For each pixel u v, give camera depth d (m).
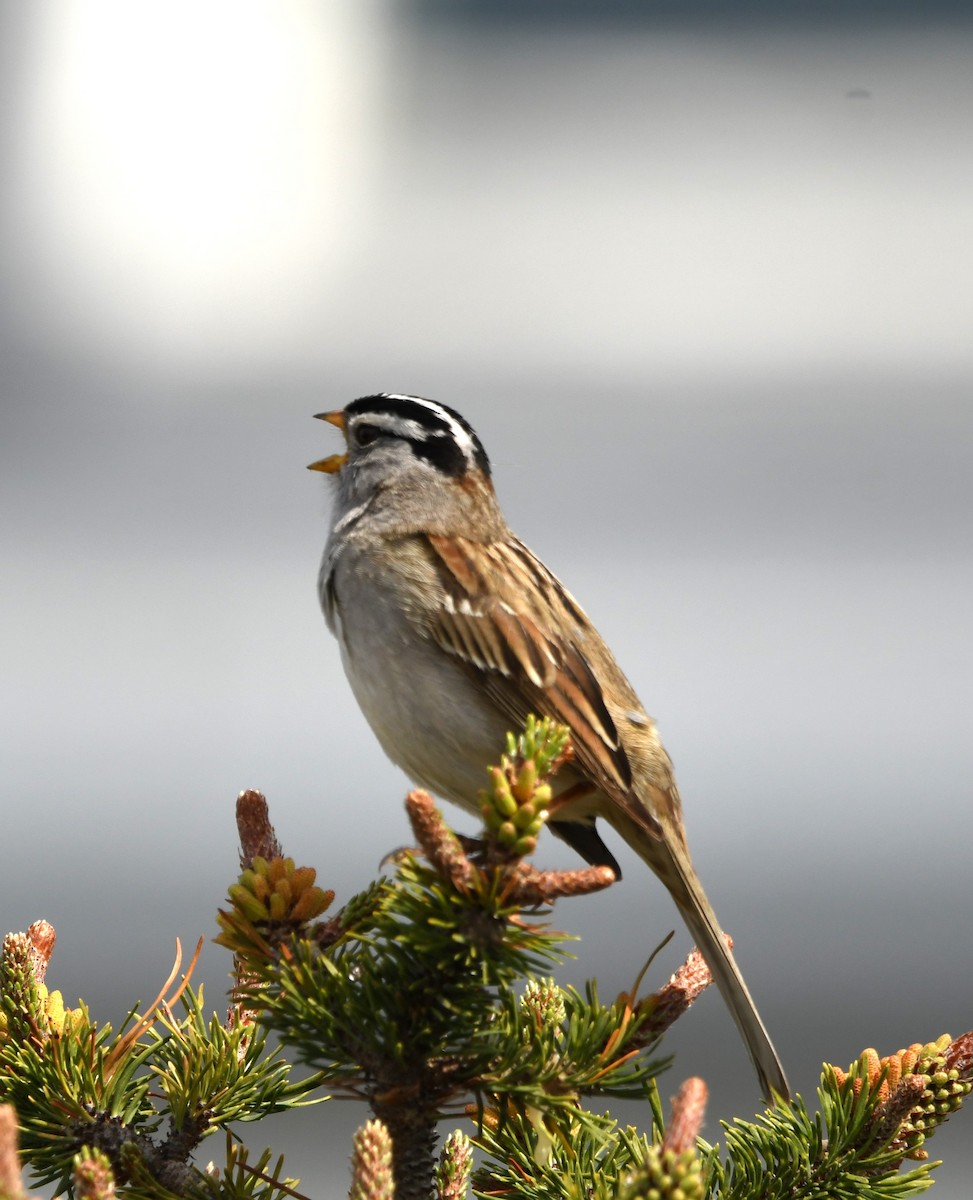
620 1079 5.99
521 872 5.80
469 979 5.94
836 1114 6.37
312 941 6.32
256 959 6.40
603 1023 6.09
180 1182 6.21
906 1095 6.29
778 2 32.91
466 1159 6.22
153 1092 6.43
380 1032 5.90
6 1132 3.97
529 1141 6.46
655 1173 4.62
